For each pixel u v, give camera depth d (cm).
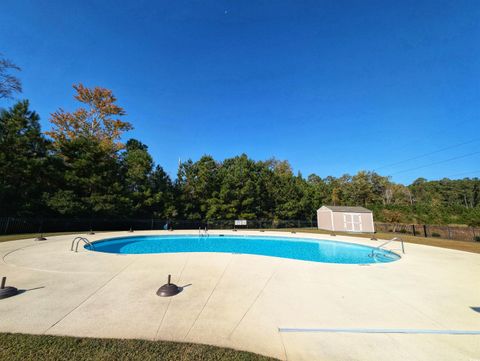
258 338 352
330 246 1734
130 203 2383
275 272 739
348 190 5016
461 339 360
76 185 2134
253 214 3016
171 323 393
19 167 1809
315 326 394
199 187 2905
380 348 332
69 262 837
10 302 471
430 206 2989
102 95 3023
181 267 784
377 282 654
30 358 286
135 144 3775
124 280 632
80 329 365
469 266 877
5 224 1705
